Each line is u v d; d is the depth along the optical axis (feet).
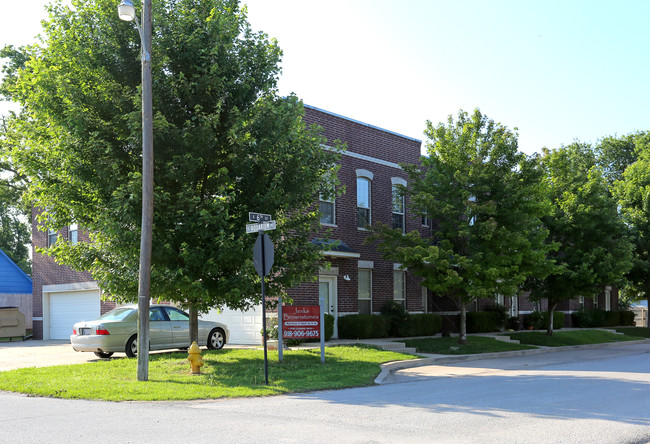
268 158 47.06
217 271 45.11
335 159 50.80
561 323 107.86
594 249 82.48
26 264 178.19
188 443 22.34
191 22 46.32
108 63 45.88
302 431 24.70
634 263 103.04
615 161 169.58
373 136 82.17
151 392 35.70
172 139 44.16
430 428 25.46
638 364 57.16
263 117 46.06
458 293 69.62
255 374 43.27
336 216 75.00
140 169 45.75
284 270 50.96
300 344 64.54
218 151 46.47
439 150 71.46
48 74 43.80
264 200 45.47
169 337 59.62
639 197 110.93
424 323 80.74
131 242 44.57
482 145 69.51
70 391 36.09
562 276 82.23
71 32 45.34
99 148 42.55
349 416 28.43
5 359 59.47
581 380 43.37
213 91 45.83
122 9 39.32
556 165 89.92
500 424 26.43
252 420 27.32
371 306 78.59
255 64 48.80
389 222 82.94
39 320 97.09
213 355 54.24
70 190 44.88
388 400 33.83
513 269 65.92
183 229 44.06
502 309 96.02
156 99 44.88
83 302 90.68
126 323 57.31
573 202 84.12
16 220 180.55
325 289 72.90
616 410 30.17
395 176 85.10
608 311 122.83
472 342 72.69
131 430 24.84
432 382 43.27
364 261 77.92
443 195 70.90
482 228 66.13
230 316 72.18
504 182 69.00
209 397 34.55
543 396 35.14
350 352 57.06
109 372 45.24
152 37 45.50
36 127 45.65
